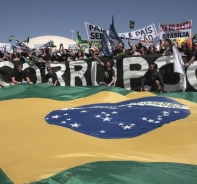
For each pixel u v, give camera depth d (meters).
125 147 4.51
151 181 3.14
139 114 6.11
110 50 11.80
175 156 4.17
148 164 3.61
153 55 10.49
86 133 5.11
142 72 10.66
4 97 8.01
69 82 11.99
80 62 11.86
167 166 3.60
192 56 9.86
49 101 7.72
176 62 9.63
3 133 5.12
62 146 4.42
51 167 3.62
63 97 8.13
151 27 14.96
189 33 13.15
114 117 5.94
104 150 4.28
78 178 3.07
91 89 8.59
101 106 7.02
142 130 5.20
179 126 5.31
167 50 10.62
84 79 11.84
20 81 12.40
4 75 12.80
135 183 3.04
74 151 4.21
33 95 8.15
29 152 4.22
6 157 4.08
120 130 5.23
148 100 7.38
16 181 3.27
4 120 6.04
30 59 13.39
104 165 3.47
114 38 12.32
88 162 3.66
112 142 4.73
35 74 12.61
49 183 3.07
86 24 13.74
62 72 12.11
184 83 9.90
